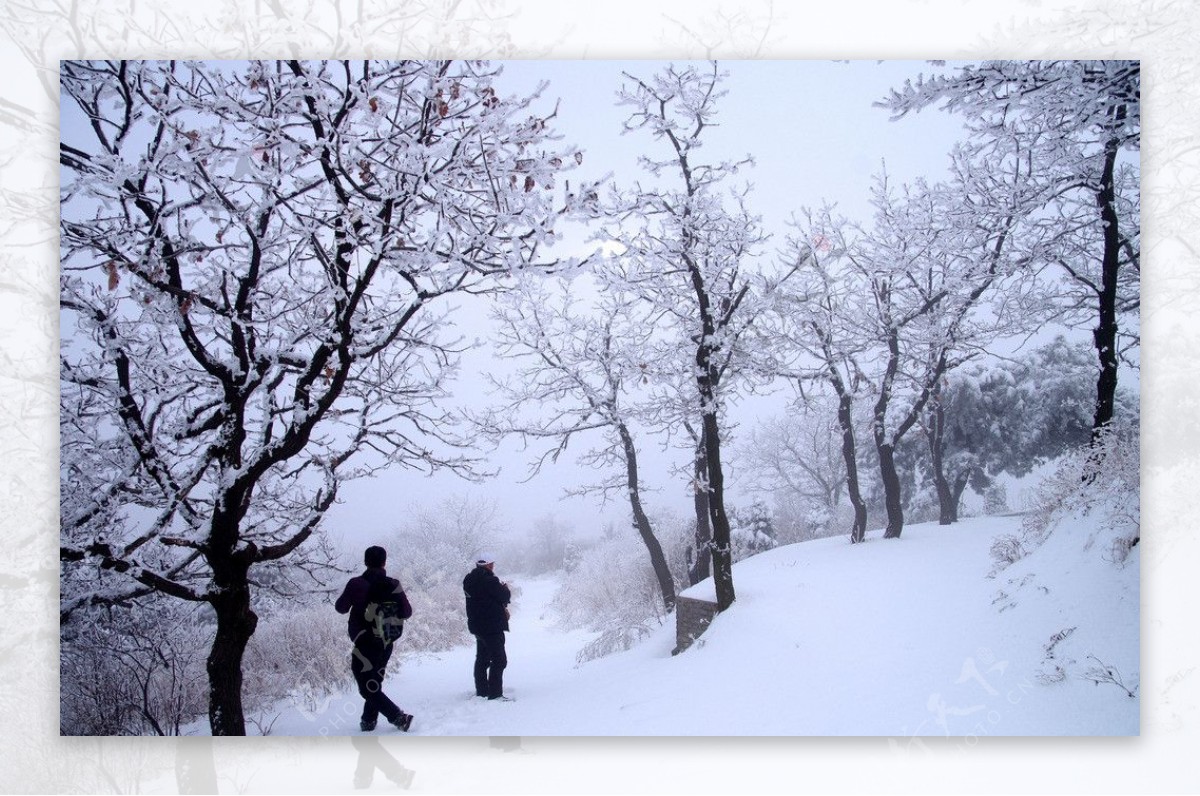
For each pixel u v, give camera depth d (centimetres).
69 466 455
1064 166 781
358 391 534
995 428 1652
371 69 384
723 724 457
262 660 775
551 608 1755
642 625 1054
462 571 1722
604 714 525
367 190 398
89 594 443
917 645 527
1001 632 507
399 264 391
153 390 479
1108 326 774
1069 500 657
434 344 531
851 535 1235
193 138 349
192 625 675
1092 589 489
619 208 608
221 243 397
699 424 1126
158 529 423
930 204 1132
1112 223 761
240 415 426
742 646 621
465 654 1134
